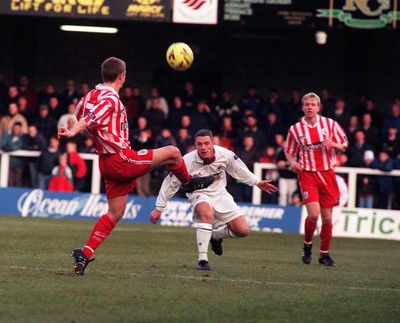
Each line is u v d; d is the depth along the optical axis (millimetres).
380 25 59938
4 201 56938
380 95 74688
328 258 35156
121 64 26812
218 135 61562
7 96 67812
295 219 54125
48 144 62688
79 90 77125
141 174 27078
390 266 35781
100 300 23156
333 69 76125
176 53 37875
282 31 70500
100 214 56062
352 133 60125
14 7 60094
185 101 66750
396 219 52625
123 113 26531
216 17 60000
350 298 25562
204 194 31516
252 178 31531
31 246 37250
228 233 32312
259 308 23141
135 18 60000
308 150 35125
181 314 21766
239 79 77125
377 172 55594
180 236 46375
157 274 28844
